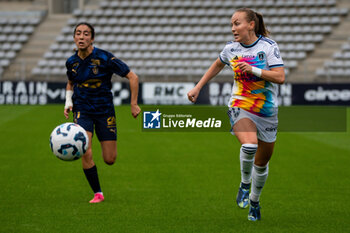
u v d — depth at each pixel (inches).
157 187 941.2
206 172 1099.3
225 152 1390.3
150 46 3540.8
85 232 644.1
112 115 806.5
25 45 3595.0
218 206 796.6
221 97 2874.0
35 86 2878.9
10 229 653.3
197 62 3408.0
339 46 3491.6
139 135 1715.1
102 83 787.4
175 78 3319.4
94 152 1376.7
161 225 681.0
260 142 687.1
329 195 886.4
